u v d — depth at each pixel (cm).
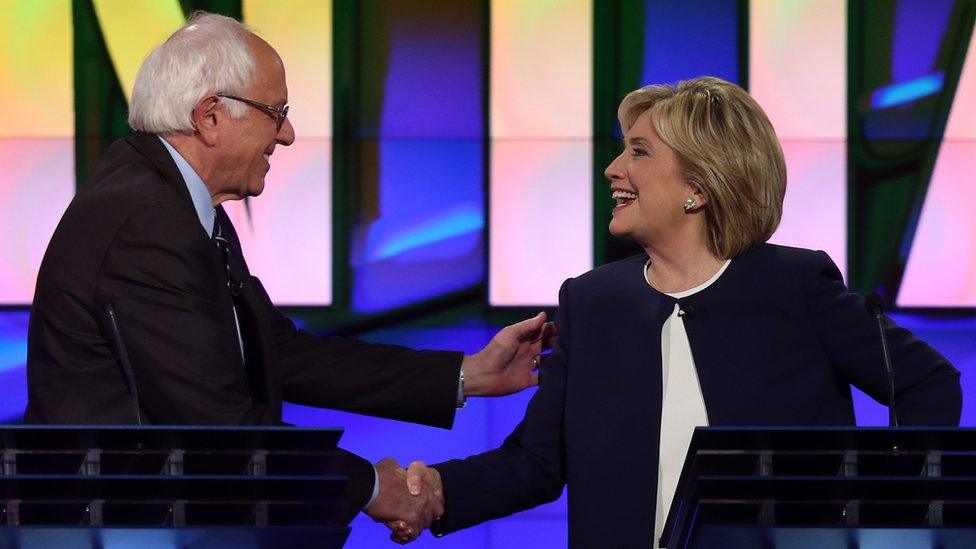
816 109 1712
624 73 1708
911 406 798
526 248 1709
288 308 1703
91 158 1708
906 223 1703
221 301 864
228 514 598
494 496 890
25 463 600
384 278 1706
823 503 600
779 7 1708
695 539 610
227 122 912
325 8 1712
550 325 1070
